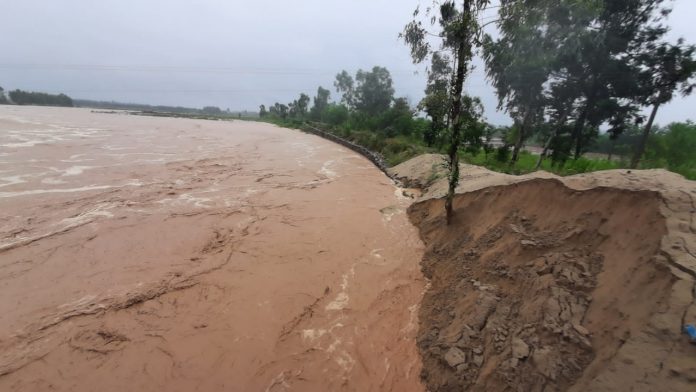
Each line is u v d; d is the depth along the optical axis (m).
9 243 9.14
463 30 7.48
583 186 6.98
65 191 13.55
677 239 4.49
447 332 6.00
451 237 9.45
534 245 6.51
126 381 5.16
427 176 16.55
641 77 16.67
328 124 48.84
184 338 6.07
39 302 6.84
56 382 5.10
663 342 3.51
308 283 7.97
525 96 18.20
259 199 14.05
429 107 9.07
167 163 19.81
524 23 7.45
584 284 5.15
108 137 28.55
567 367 4.17
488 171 13.18
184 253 9.14
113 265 8.37
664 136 19.94
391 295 7.69
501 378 4.55
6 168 16.03
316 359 5.74
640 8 15.23
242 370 5.45
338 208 13.40
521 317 5.36
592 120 18.91
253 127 54.44
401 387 5.25
